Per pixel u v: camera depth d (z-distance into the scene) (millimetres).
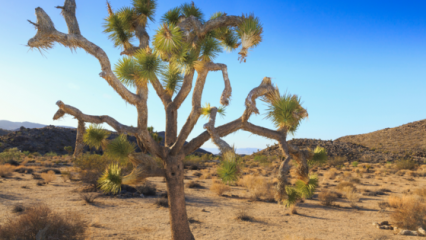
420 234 9094
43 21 3938
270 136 4691
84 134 4789
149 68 4113
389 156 79875
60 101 4301
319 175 34750
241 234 8969
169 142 5277
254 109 4453
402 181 29000
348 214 13062
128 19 5297
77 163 17312
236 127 4730
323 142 91375
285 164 4465
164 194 15719
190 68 4801
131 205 13156
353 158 77562
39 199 13531
